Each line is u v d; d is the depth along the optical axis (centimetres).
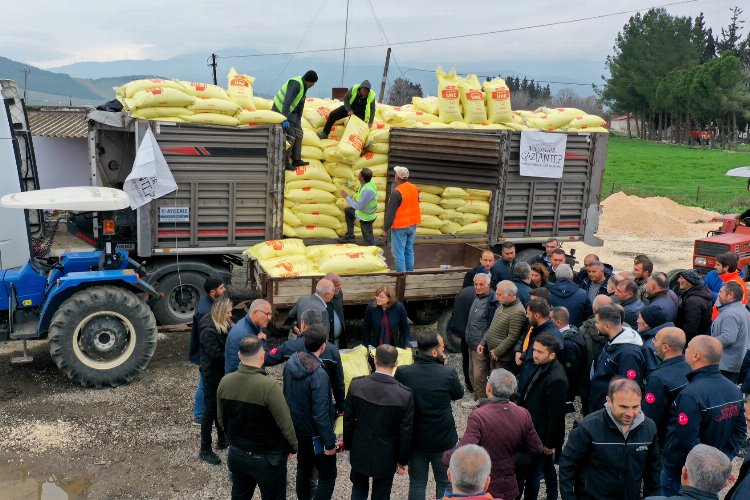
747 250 1145
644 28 7181
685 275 693
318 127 947
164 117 837
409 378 468
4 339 721
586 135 1072
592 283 772
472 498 327
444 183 991
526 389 500
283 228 929
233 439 448
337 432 602
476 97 1013
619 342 513
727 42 9906
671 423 462
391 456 454
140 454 595
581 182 1088
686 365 482
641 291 744
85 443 611
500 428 416
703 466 324
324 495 486
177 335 905
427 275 841
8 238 775
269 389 434
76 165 1602
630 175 4278
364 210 913
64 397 706
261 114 872
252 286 881
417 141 973
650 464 398
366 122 955
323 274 798
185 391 732
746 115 6456
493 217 1032
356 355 642
